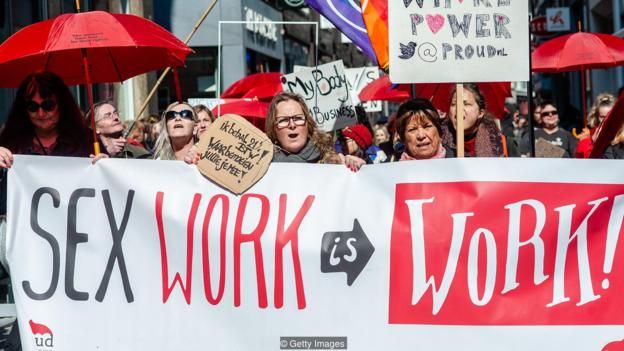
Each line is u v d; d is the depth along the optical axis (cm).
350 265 802
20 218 822
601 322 789
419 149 905
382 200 803
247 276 806
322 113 1688
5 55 930
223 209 809
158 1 3388
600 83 4500
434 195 797
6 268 884
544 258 792
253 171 805
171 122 1048
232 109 1812
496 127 1027
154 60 1113
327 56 5034
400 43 852
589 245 792
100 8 2722
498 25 852
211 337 807
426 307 795
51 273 819
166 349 810
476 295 792
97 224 818
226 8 3397
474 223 793
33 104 883
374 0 1160
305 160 899
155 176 816
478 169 794
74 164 820
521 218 793
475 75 850
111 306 815
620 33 3906
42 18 2309
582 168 792
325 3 1335
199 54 3434
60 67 1105
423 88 1300
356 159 806
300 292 803
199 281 809
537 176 793
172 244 811
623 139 1069
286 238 805
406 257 796
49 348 817
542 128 1880
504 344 790
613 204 792
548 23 4572
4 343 977
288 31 4191
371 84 2117
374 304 799
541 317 789
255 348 804
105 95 2706
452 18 850
